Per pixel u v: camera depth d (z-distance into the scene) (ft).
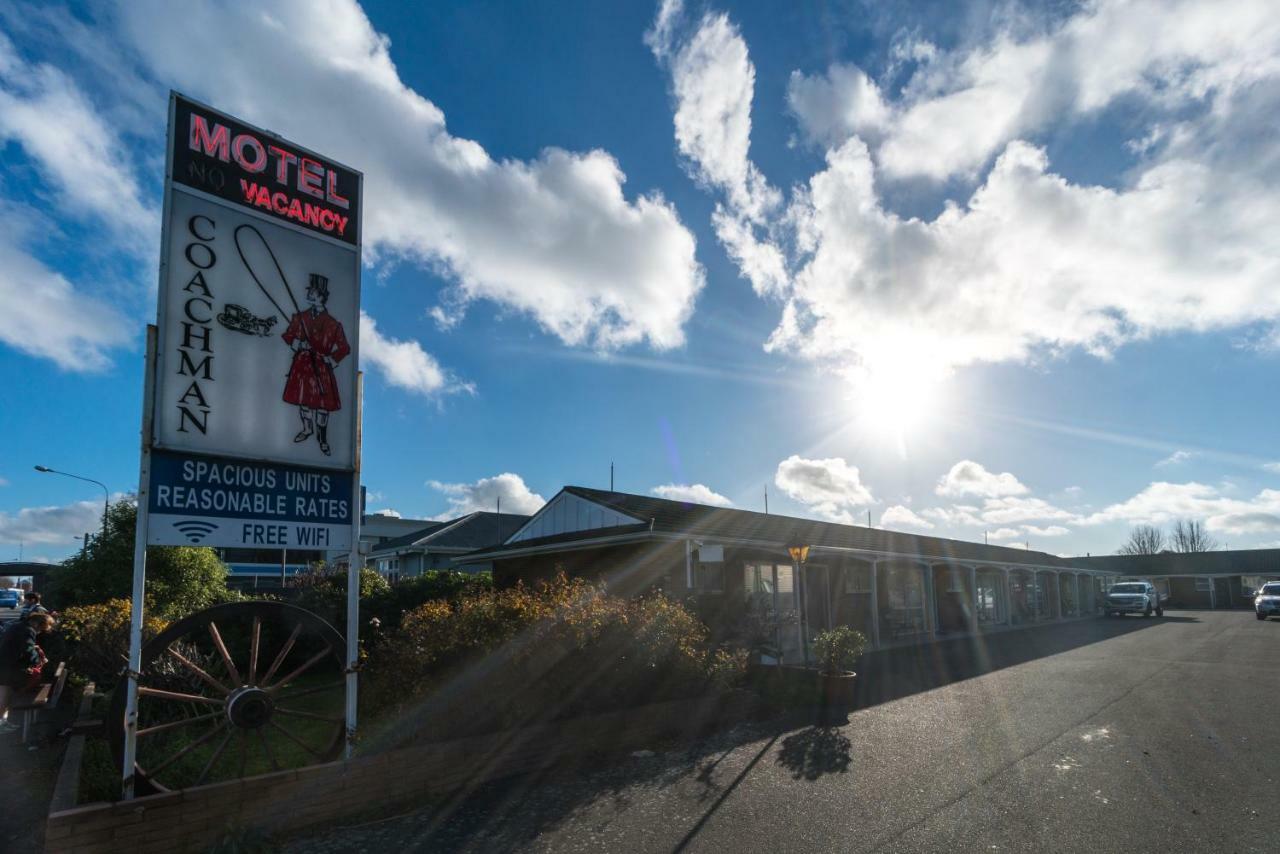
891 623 67.56
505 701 23.34
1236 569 160.97
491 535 124.77
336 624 50.65
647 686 27.63
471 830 17.93
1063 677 43.24
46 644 29.91
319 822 18.30
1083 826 18.11
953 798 20.24
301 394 21.29
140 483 18.19
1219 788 21.13
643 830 17.89
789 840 17.25
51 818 15.17
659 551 48.39
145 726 26.25
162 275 19.13
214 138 20.47
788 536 53.47
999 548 102.32
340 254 22.72
